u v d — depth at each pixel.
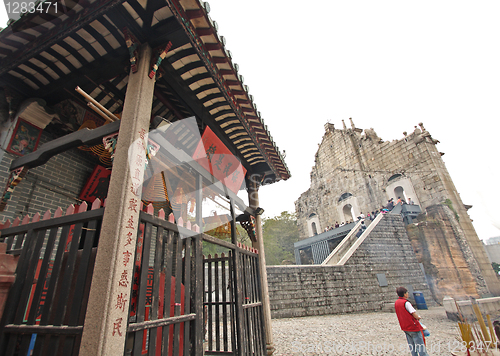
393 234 17.70
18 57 3.03
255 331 4.50
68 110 4.16
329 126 33.28
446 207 19.61
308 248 25.62
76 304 2.01
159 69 3.12
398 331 7.68
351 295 13.16
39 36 2.86
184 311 2.82
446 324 8.56
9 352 2.17
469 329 3.54
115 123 2.68
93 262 2.47
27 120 3.67
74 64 3.31
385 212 19.39
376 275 14.66
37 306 2.21
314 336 7.34
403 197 24.86
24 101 3.67
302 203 33.84
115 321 1.83
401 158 24.56
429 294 15.59
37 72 3.44
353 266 14.38
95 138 2.78
